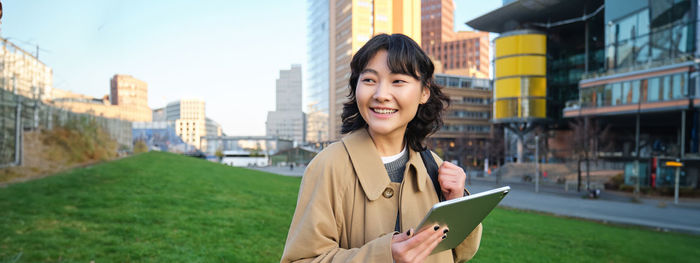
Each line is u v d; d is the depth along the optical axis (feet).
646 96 110.63
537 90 169.48
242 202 31.40
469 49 351.46
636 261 27.14
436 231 2.40
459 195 3.29
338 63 287.28
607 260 26.61
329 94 294.66
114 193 28.43
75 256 13.93
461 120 224.94
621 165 133.49
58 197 24.71
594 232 39.81
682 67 102.06
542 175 138.92
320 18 321.93
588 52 169.68
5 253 13.32
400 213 3.03
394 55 2.87
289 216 26.81
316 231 2.83
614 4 126.21
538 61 170.40
